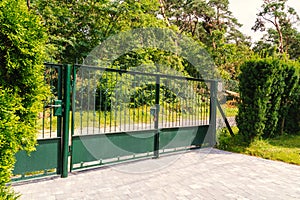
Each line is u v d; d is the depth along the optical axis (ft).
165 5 73.77
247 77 20.99
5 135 6.16
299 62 25.64
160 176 14.14
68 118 13.15
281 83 21.61
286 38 101.81
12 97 6.40
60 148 13.14
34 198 10.68
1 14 6.32
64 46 41.16
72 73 14.55
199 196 11.48
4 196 6.41
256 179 13.98
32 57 7.02
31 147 7.37
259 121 20.63
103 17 43.21
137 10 42.70
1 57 6.68
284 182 13.56
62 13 41.47
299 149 20.51
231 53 63.72
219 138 22.70
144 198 11.09
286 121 24.81
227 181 13.56
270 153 19.36
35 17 7.02
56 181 12.76
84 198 10.87
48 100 12.95
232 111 35.04
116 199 10.89
